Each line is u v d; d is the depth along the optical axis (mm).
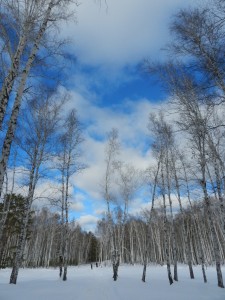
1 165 6461
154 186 20484
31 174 16656
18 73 7844
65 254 20359
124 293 12672
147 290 13711
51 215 48688
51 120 17672
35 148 17109
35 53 7902
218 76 6457
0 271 31188
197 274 26016
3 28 7391
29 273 28328
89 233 103312
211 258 47531
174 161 20562
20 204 21359
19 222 24719
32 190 16594
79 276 24422
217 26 6215
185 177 20594
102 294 12367
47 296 10953
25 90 8039
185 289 13695
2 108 6820
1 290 11539
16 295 10516
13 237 44906
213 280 19562
